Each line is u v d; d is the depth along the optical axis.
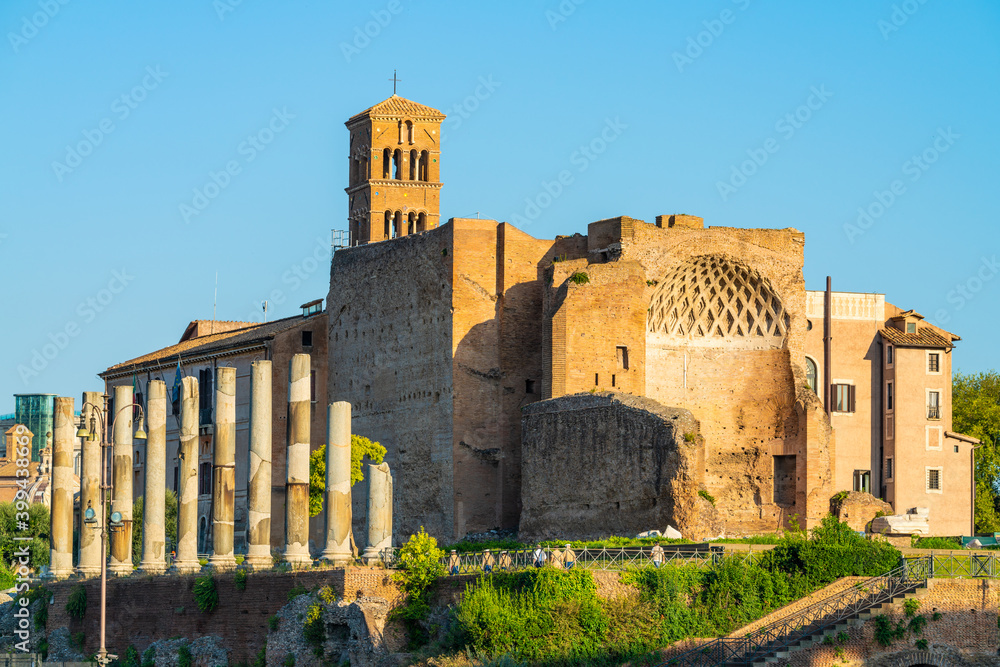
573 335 102.38
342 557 88.50
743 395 107.81
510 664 70.31
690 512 90.38
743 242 107.50
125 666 92.56
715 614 75.19
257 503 93.00
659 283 106.00
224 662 87.12
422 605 78.44
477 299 110.50
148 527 99.25
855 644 73.50
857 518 103.81
